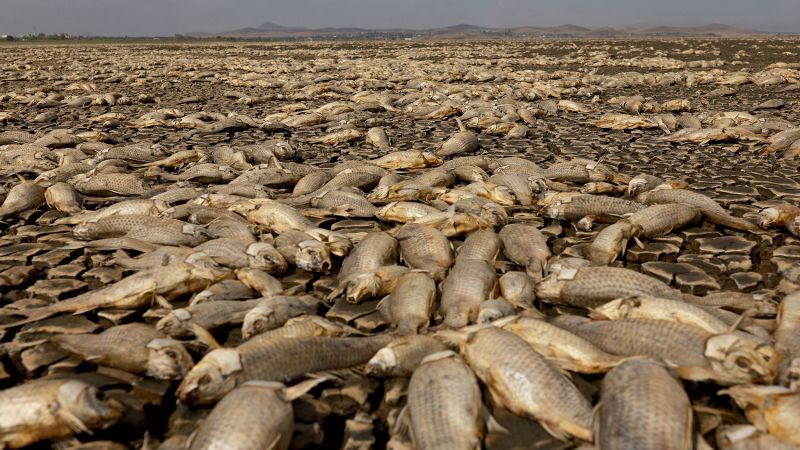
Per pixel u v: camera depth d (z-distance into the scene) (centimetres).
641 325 68
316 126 251
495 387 60
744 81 386
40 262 100
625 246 101
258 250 90
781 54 652
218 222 108
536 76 462
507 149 197
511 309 75
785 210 109
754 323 72
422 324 74
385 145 203
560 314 82
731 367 60
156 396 63
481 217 108
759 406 55
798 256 98
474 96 345
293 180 150
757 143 196
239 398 53
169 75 507
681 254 103
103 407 56
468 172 143
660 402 51
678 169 164
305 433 58
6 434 54
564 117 271
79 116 282
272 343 63
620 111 287
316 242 95
